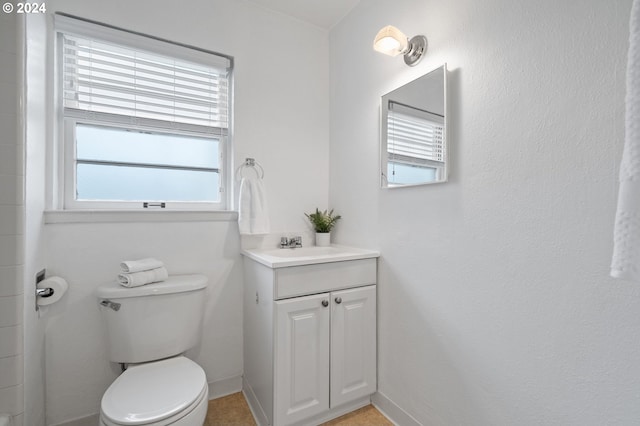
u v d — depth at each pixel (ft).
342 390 4.91
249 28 5.97
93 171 5.00
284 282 4.40
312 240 6.66
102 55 4.96
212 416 5.08
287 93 6.38
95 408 4.70
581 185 2.81
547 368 3.07
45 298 4.06
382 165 5.20
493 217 3.55
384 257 5.21
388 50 4.53
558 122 2.97
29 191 3.62
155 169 5.45
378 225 5.37
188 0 5.42
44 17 4.25
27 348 3.57
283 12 6.27
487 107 3.60
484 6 3.65
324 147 6.82
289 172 6.39
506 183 3.42
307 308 4.57
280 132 6.30
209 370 5.57
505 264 3.43
